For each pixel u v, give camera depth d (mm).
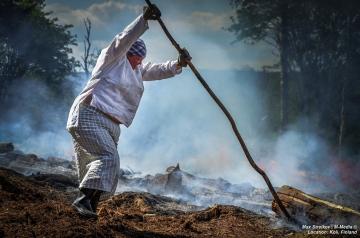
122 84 4594
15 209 4551
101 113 4566
